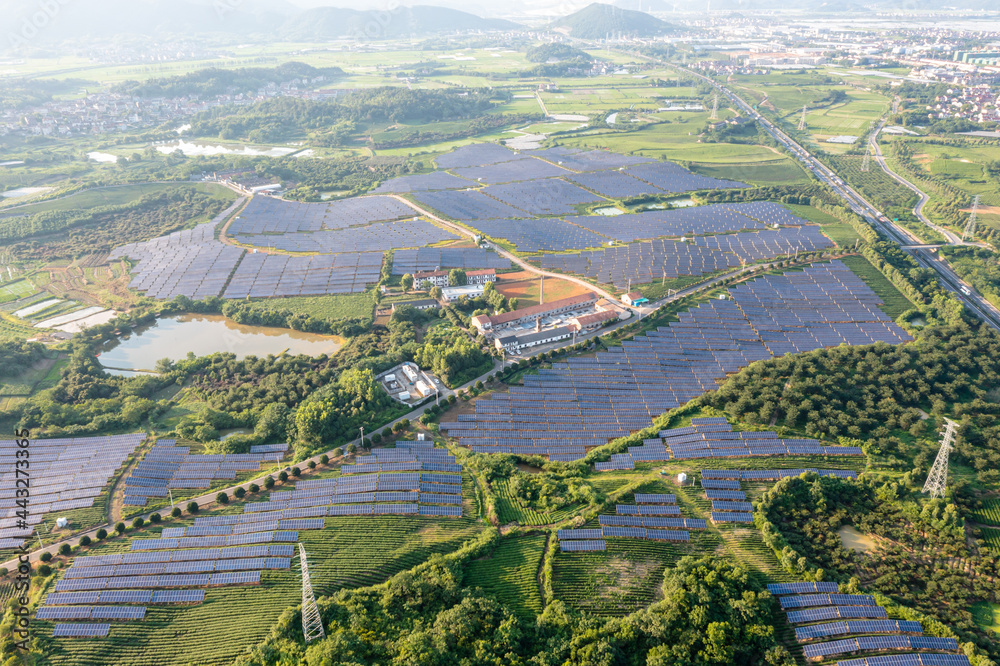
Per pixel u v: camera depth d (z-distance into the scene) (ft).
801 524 587.27
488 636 468.34
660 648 457.68
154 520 588.50
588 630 468.34
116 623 481.87
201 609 494.18
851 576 529.04
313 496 614.75
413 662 438.81
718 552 551.59
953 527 573.33
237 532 569.23
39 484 640.99
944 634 472.03
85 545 561.84
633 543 557.33
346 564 534.37
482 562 538.47
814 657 462.60
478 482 640.17
